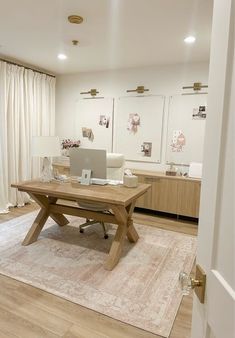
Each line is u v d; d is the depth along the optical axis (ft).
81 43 10.99
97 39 10.48
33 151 9.78
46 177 10.16
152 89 14.44
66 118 17.20
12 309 6.28
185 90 13.66
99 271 8.05
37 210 14.01
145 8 7.79
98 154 9.31
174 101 13.96
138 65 14.25
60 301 6.63
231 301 1.91
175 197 12.96
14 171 14.08
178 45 10.87
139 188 9.29
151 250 9.70
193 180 12.48
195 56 12.35
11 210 13.92
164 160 14.58
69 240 10.22
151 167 14.97
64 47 11.57
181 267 8.51
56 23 9.06
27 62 14.16
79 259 8.73
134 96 14.92
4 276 7.63
